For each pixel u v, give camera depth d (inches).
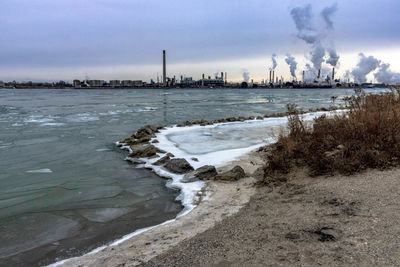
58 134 529.7
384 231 108.9
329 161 206.4
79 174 272.1
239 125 590.9
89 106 1346.0
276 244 111.3
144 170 282.8
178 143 403.2
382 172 179.3
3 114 938.1
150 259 113.1
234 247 113.9
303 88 7268.7
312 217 133.7
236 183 219.0
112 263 113.4
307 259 97.3
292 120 324.5
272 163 231.5
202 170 244.5
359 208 135.0
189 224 148.8
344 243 104.9
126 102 1704.0
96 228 160.9
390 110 256.8
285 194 177.2
